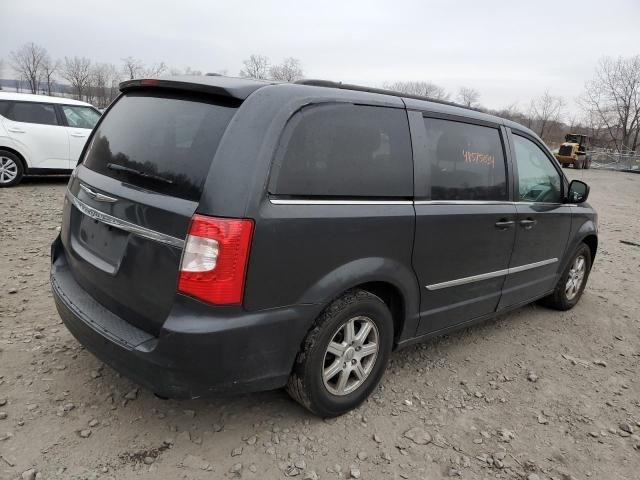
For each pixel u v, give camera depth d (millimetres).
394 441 2811
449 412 3154
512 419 3162
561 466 2766
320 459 2615
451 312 3500
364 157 2758
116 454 2512
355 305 2758
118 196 2578
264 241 2318
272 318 2428
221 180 2252
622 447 2982
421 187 3059
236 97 2398
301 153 2475
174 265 2291
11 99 9164
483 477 2617
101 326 2539
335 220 2574
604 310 5305
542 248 4281
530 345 4273
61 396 2912
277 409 2975
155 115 2707
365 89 2928
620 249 8422
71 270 3086
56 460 2432
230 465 2512
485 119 3650
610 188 21531
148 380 2346
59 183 10141
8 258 5180
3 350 3344
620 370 3984
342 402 2896
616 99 60062
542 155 4305
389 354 3109
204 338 2248
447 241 3234
